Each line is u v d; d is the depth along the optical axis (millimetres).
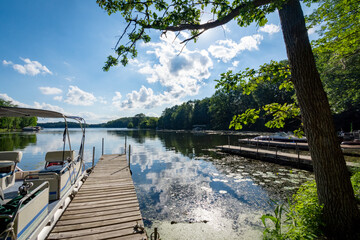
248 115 3760
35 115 5418
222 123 65500
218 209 6266
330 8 4387
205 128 75125
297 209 3635
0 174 4938
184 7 3035
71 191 5883
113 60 3846
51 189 4816
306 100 3080
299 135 4250
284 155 12922
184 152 19453
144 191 8016
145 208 6418
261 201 6805
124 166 9828
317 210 3238
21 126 88062
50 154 6590
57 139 38250
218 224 5332
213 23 3223
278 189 7918
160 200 7059
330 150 2963
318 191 3199
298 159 11805
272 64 3496
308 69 3053
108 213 4500
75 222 4062
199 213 6020
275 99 46031
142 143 30656
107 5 3248
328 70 12234
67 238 3492
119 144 29719
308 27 4691
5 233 2654
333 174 2941
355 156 11664
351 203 2918
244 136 37656
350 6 4230
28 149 21875
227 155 16750
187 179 9719
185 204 6695
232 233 4879
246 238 4645
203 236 4781
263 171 11055
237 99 62375
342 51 5492
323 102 3016
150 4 3170
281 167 12039
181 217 5781
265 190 7859
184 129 90500
